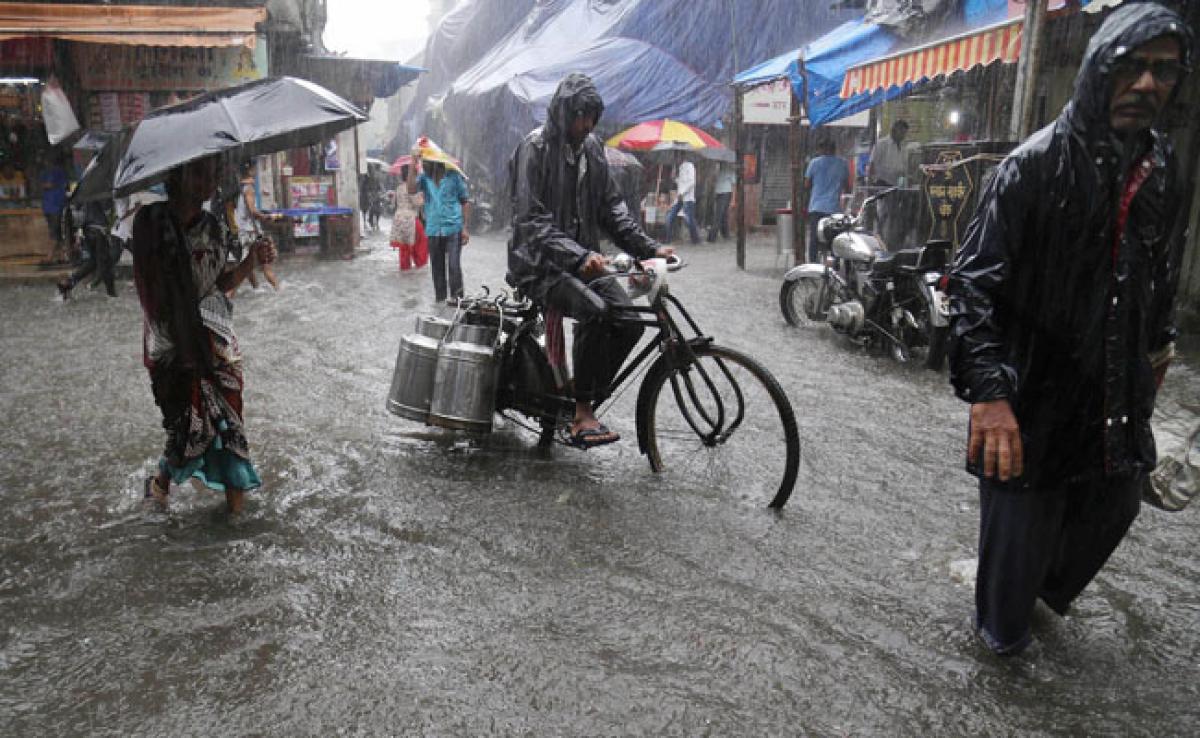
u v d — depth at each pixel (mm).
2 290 11164
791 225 13695
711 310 9734
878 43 11977
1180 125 7738
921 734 2568
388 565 3576
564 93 4270
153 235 3650
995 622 2900
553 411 4746
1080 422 2615
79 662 2910
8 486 4418
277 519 4023
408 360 4832
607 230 4750
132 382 6434
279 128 3592
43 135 12844
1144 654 2961
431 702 2697
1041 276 2547
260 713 2654
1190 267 8125
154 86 13648
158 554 3658
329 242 15070
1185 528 3949
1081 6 7207
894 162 11055
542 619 3166
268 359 7203
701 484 4465
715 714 2648
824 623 3141
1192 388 6211
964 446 5086
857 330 7352
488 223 21688
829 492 4375
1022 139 7148
